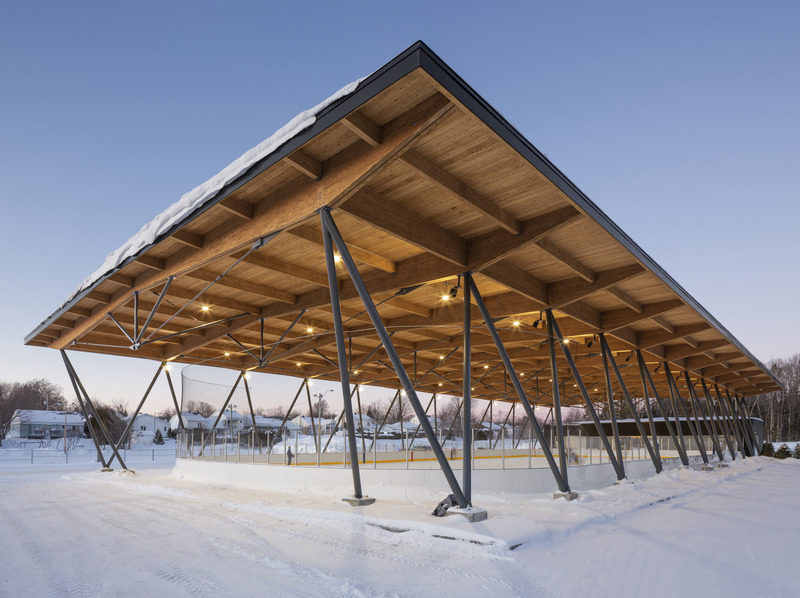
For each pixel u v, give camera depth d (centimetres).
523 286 1731
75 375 2927
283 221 1228
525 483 2028
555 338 1928
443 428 2956
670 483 2272
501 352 1552
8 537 1166
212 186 1238
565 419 8212
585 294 1766
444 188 1119
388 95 909
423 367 3638
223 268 1748
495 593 749
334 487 2086
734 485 2373
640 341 2678
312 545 1052
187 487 2255
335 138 1052
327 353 3216
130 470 2934
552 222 1297
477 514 1192
